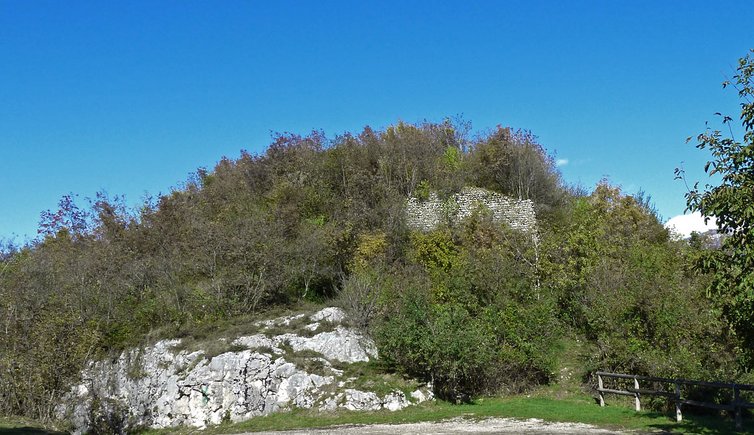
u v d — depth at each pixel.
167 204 33.09
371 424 16.64
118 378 21.42
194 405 19.53
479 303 23.31
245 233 26.47
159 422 19.69
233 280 24.62
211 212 34.03
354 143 37.50
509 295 23.06
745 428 13.18
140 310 24.12
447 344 19.03
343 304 23.30
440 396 19.56
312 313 23.16
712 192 9.48
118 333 22.91
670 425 13.95
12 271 26.50
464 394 20.02
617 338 18.86
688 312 17.84
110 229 31.86
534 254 27.48
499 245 28.14
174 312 23.89
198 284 25.30
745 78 9.41
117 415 20.25
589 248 26.00
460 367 19.23
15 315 21.28
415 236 29.55
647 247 25.39
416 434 14.09
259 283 25.11
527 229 31.61
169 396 20.02
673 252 25.39
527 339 21.00
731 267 9.53
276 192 33.41
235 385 19.64
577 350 22.17
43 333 20.03
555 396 19.73
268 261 25.55
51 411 19.77
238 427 18.22
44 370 19.50
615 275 22.20
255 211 31.14
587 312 21.00
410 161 36.03
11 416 18.59
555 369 21.05
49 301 23.02
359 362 20.81
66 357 20.06
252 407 19.20
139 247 30.14
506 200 33.22
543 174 38.16
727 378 15.63
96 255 28.09
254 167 37.91
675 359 16.62
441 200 33.03
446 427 15.17
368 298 23.05
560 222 34.72
